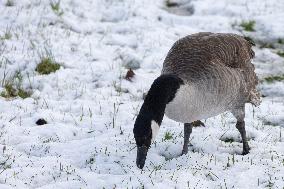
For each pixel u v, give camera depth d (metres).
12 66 15.73
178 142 11.99
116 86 15.12
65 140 12.16
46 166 10.78
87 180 10.20
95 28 18.67
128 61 16.58
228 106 10.80
